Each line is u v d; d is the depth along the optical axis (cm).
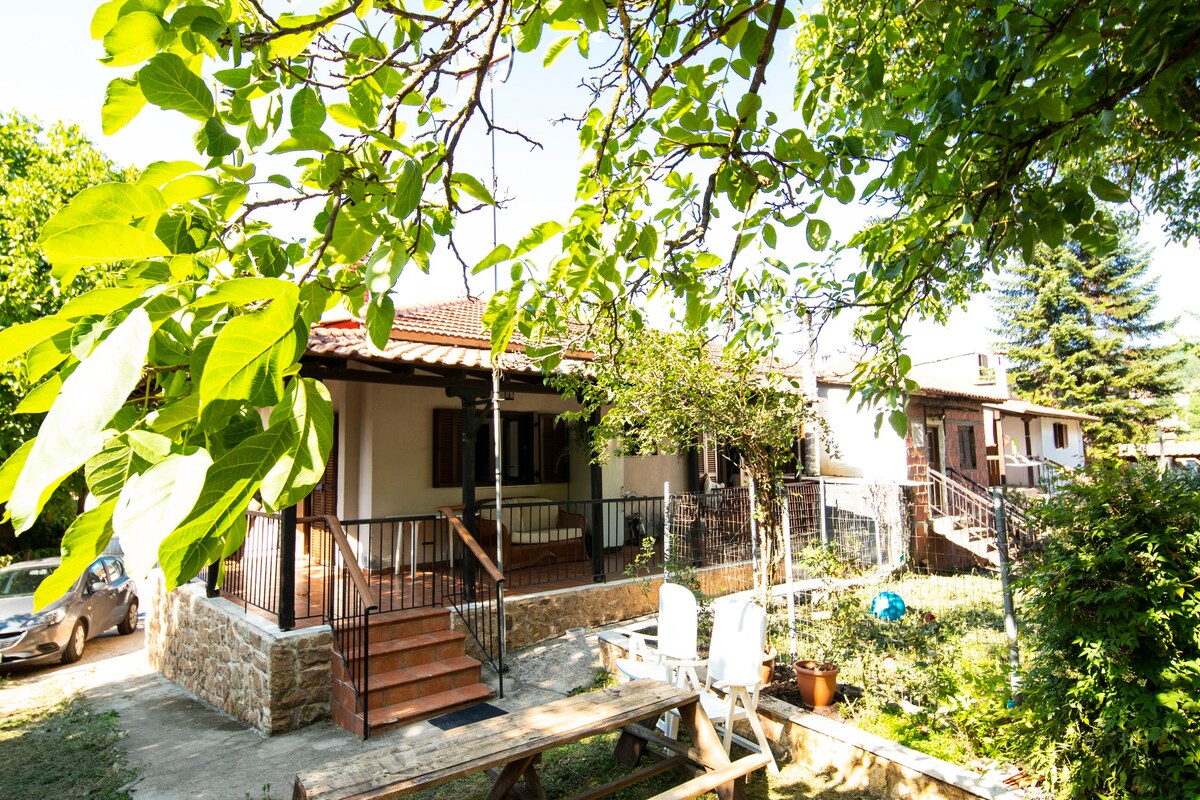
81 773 546
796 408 697
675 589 579
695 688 535
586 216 233
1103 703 370
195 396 82
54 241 83
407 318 1037
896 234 394
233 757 571
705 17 244
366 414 987
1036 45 269
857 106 366
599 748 552
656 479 1296
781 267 288
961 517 1450
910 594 982
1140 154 566
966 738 466
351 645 654
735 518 989
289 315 80
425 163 194
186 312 91
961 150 305
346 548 667
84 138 1283
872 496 1215
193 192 103
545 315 302
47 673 912
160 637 895
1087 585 391
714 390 670
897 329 363
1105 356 2966
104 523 80
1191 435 3309
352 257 149
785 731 520
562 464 1184
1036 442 2389
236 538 93
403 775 343
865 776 460
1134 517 381
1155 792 347
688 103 241
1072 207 268
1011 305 3173
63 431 65
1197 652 357
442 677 663
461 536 765
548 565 1012
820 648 633
